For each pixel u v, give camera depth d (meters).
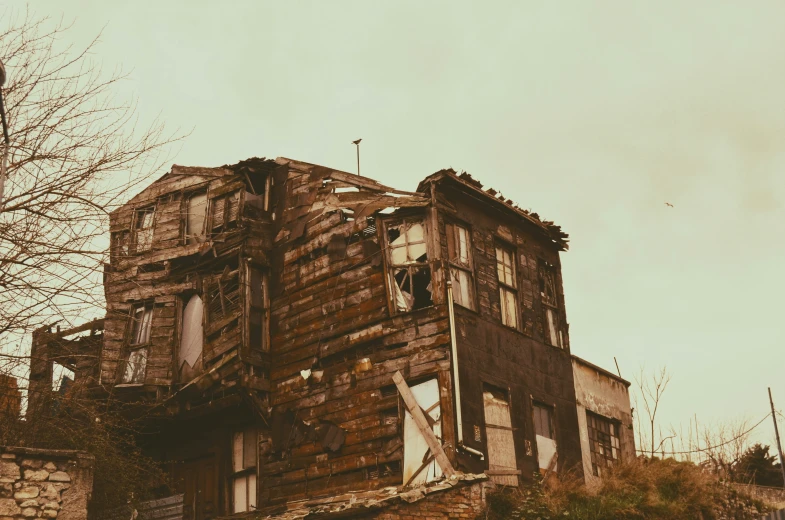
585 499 16.20
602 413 21.14
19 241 10.89
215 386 18.64
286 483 17.81
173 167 21.34
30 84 11.38
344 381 17.56
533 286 20.03
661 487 17.62
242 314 18.58
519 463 17.41
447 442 15.78
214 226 20.20
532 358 19.08
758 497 21.23
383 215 17.84
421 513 13.73
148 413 18.61
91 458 11.02
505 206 19.31
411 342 16.88
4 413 13.55
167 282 20.41
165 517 15.77
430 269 17.12
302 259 19.11
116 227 21.23
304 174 19.77
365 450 16.78
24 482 10.42
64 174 11.41
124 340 19.53
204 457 19.59
